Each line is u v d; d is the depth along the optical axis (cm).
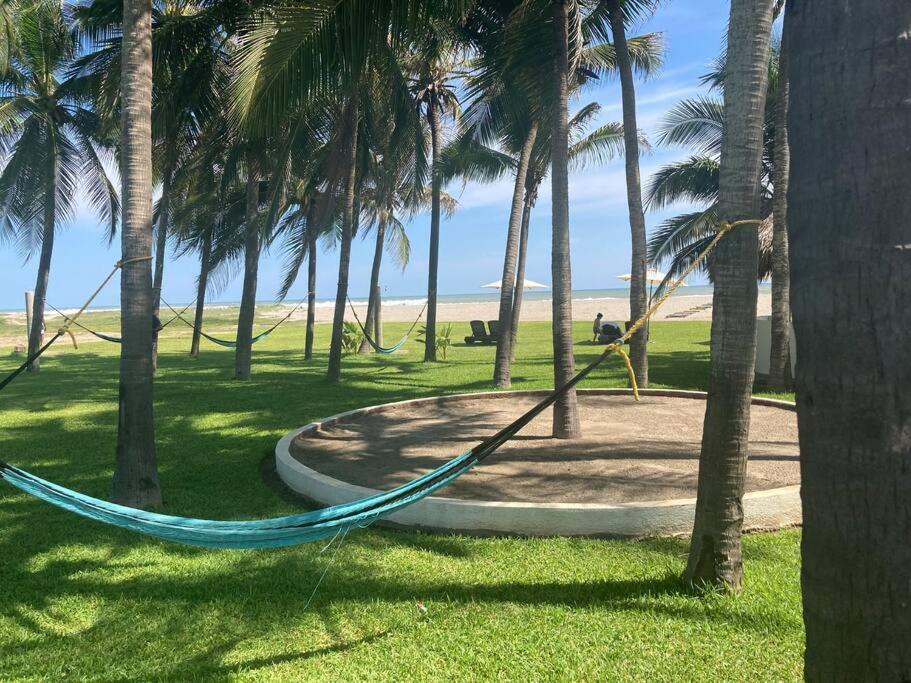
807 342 168
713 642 360
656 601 408
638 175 1259
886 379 154
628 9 1260
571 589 430
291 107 703
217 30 1329
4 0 1397
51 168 1958
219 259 2377
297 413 1177
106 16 1415
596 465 742
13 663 358
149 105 664
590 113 1770
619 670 336
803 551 176
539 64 873
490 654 355
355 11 663
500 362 1454
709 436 416
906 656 154
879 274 154
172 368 2050
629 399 1234
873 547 157
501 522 538
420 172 1759
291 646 370
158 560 505
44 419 1177
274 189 1382
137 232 650
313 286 2334
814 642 173
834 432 163
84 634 389
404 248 2720
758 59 393
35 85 1938
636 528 524
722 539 415
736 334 404
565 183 852
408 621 394
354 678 337
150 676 343
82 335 4528
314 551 514
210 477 756
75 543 545
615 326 2512
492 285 2805
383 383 1572
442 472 364
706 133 1731
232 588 448
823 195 162
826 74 162
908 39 153
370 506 370
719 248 408
